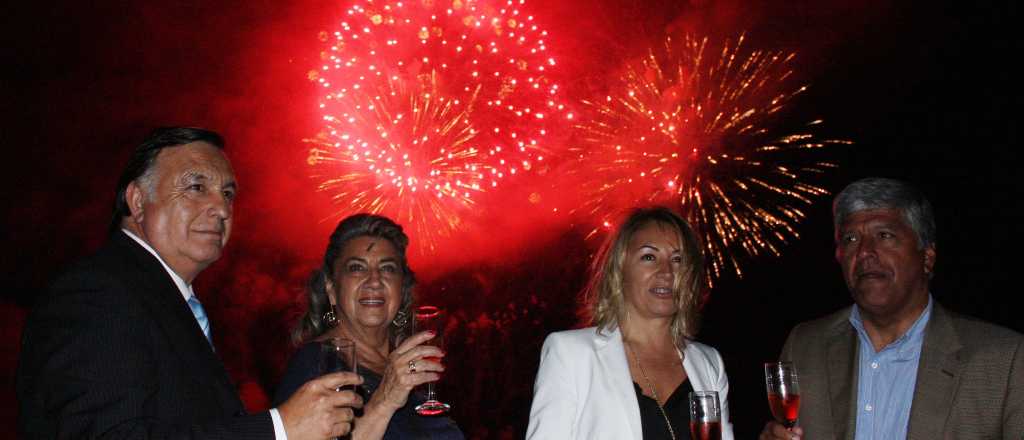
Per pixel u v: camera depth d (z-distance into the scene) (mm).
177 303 2750
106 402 2355
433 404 3607
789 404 3326
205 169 2889
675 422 3545
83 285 2521
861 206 3654
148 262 2756
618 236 3818
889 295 3551
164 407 2551
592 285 4031
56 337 2410
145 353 2508
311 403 2520
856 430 3654
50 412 2357
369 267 3857
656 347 3762
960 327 3576
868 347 3732
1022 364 3365
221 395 2746
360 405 2615
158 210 2811
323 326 4012
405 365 3254
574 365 3561
